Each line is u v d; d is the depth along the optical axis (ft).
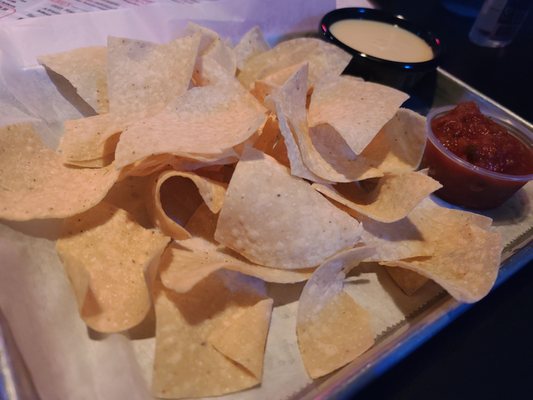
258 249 0.57
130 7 0.93
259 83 0.73
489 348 0.60
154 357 0.51
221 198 0.60
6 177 0.59
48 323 0.51
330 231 0.58
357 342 0.55
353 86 0.74
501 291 0.67
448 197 0.82
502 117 0.90
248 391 0.51
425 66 0.95
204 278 0.54
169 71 0.70
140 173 0.62
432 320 0.57
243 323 0.55
